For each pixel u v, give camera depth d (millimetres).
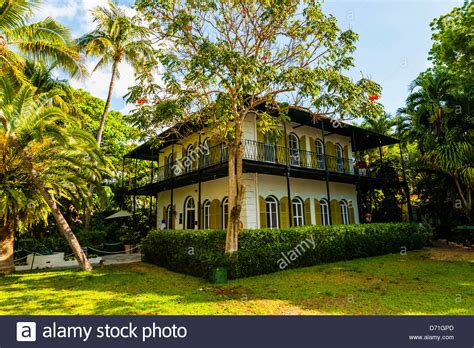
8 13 9812
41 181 9109
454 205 14703
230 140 10070
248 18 8547
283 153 14055
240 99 8852
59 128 8445
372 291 6430
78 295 6527
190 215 15859
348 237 11305
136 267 10641
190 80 7672
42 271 10062
